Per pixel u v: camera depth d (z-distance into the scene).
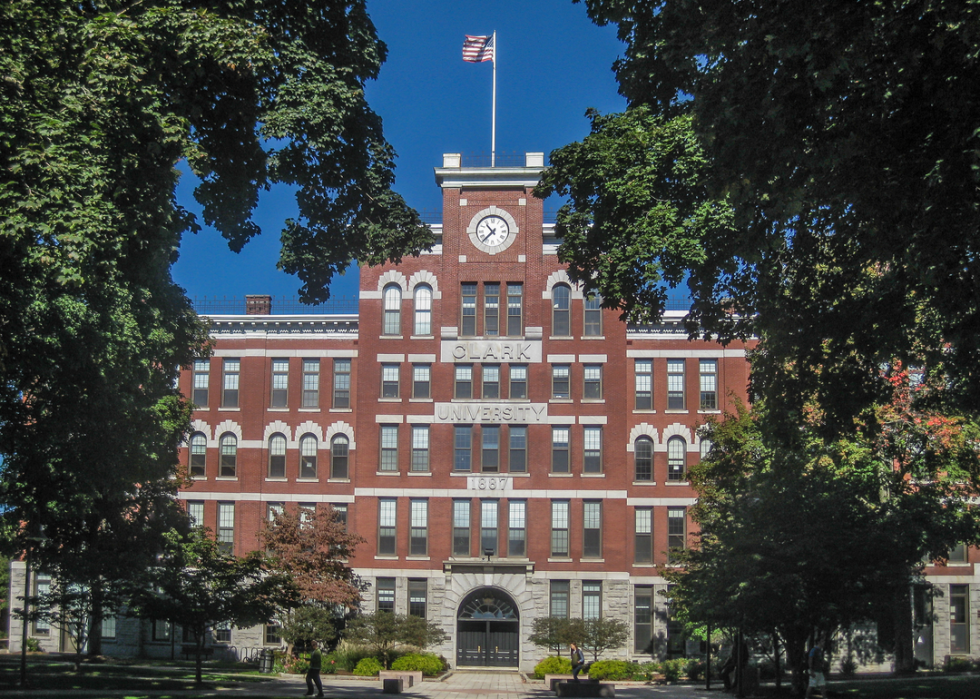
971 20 16.42
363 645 50.53
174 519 43.75
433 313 57.66
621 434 56.38
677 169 26.72
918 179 18.64
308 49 25.17
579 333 57.19
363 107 26.58
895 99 18.69
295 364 58.84
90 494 33.41
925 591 51.00
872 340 24.27
